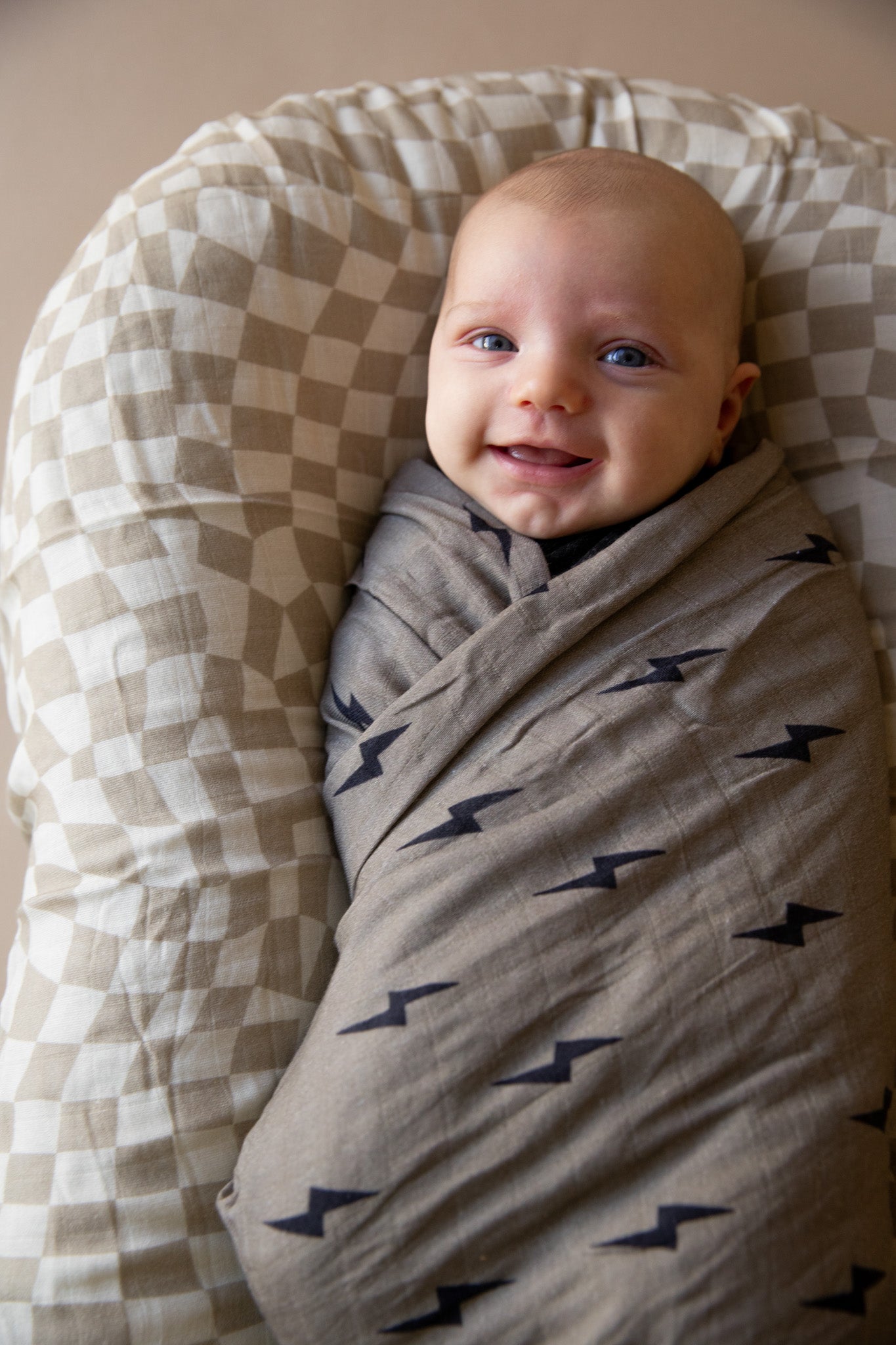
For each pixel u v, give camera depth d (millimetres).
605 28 1035
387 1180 549
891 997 627
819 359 839
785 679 697
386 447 861
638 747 656
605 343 728
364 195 824
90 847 691
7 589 789
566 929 597
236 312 766
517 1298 533
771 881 619
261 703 735
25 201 1000
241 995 666
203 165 784
